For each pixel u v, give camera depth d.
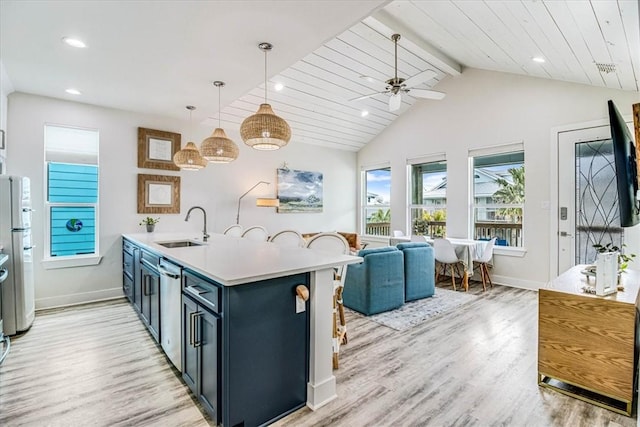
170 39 2.45
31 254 3.21
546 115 4.46
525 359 2.50
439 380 2.19
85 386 2.11
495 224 5.12
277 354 1.78
